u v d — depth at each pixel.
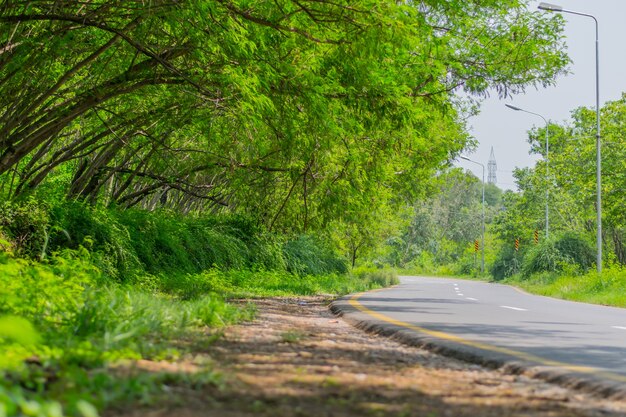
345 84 18.45
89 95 18.55
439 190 54.38
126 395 4.98
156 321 9.72
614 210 56.78
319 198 28.05
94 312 8.56
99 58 19.00
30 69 17.81
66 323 8.42
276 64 17.17
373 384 6.32
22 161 29.72
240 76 16.33
